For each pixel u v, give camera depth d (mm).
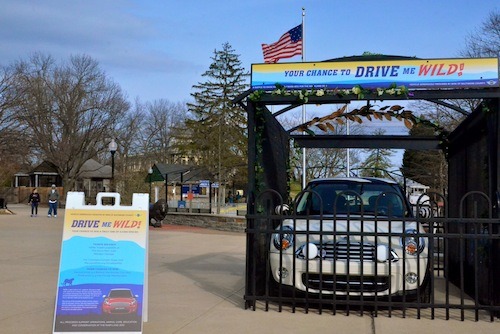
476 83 6176
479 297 6891
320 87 6562
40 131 50969
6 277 8922
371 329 5684
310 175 30531
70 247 5203
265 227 7324
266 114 7359
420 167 33375
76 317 5070
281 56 20359
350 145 9523
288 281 6633
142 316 5152
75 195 5340
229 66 58344
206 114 56719
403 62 6379
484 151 6816
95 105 52438
